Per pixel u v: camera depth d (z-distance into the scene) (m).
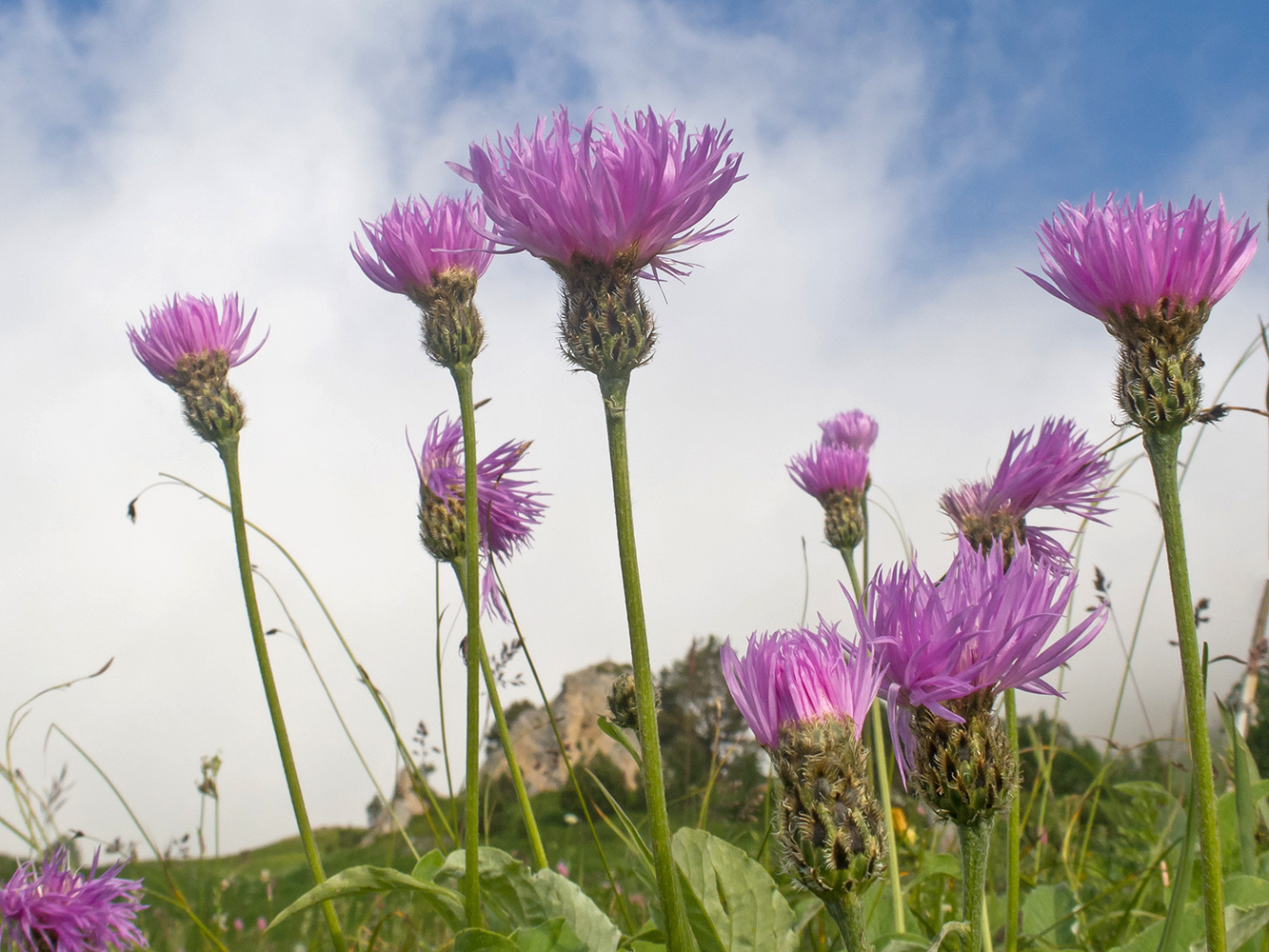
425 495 0.34
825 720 0.17
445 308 0.29
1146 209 0.19
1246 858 0.25
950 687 0.17
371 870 0.24
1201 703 0.17
